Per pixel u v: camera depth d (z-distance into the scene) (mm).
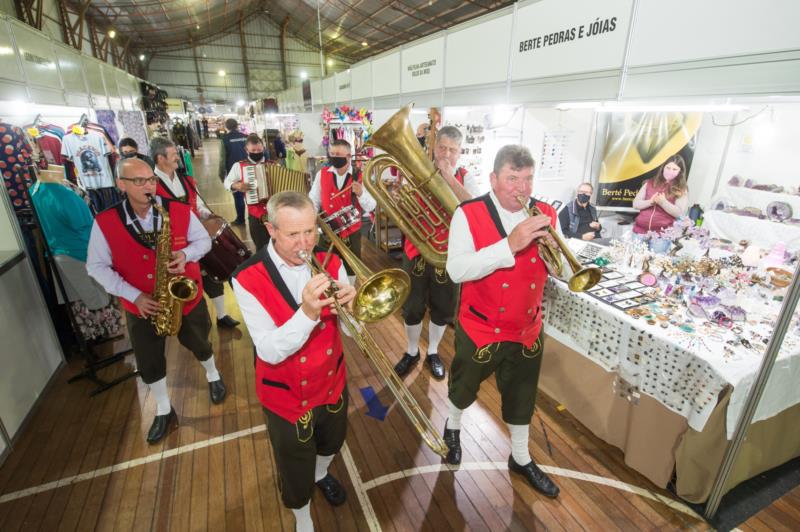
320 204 3125
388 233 5305
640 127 2969
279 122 10836
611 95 1843
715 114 2793
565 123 3035
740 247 2406
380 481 1956
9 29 3059
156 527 1736
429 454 2119
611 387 2043
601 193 3219
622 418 2018
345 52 21844
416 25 13789
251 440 2207
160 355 2109
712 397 1582
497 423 2334
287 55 23062
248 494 1891
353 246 3172
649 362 1812
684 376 1676
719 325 1840
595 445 2182
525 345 1679
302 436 1312
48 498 1860
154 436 2172
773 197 2512
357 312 1181
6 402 2152
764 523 1762
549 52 2158
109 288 1871
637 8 1683
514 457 1957
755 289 1994
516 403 1798
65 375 2738
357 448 2152
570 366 2289
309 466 1373
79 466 2033
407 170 1961
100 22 12094
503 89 2543
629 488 1924
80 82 4805
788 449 1995
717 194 2807
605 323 2004
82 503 1838
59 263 2670
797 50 1218
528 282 1568
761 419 1692
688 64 1523
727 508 1830
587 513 1800
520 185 1455
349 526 1737
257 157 4066
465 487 1924
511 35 2422
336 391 1412
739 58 1364
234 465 2045
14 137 2682
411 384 2662
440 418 2367
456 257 1579
